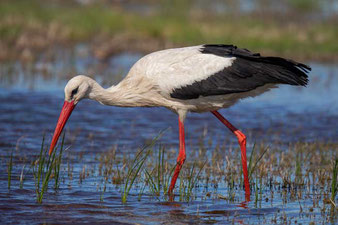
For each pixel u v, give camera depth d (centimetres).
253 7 3753
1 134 1337
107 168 1105
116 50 2459
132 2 3909
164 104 1032
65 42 2575
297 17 3422
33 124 1438
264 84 973
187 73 991
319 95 1897
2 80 1898
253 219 832
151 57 1018
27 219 810
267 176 1069
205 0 4003
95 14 3120
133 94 1017
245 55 972
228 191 982
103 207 877
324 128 1504
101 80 1923
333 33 2903
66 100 1002
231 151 1270
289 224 809
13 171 1059
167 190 982
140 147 1291
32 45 2455
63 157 1186
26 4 3356
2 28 2603
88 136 1370
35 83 1888
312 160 1190
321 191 979
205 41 2659
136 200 919
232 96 1002
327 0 4025
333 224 811
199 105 1020
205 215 848
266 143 1352
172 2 3884
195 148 1298
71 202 897
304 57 2491
